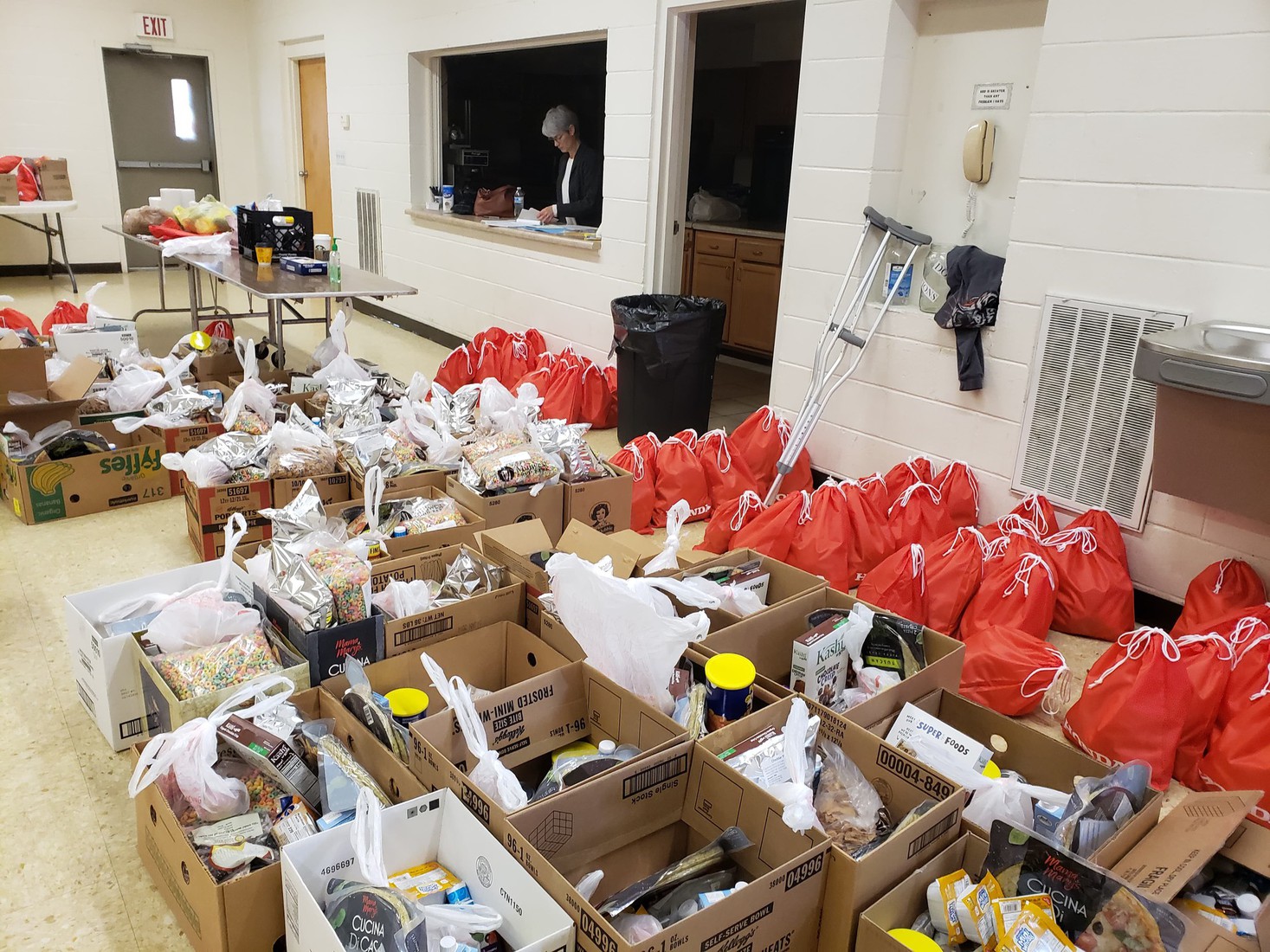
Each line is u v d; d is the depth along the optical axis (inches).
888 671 84.3
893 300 143.3
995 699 98.0
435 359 247.6
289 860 55.4
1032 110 119.3
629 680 74.4
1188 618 108.0
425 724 66.7
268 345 207.2
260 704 68.1
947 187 140.2
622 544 97.0
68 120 341.4
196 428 143.3
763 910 55.7
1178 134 106.6
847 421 153.7
